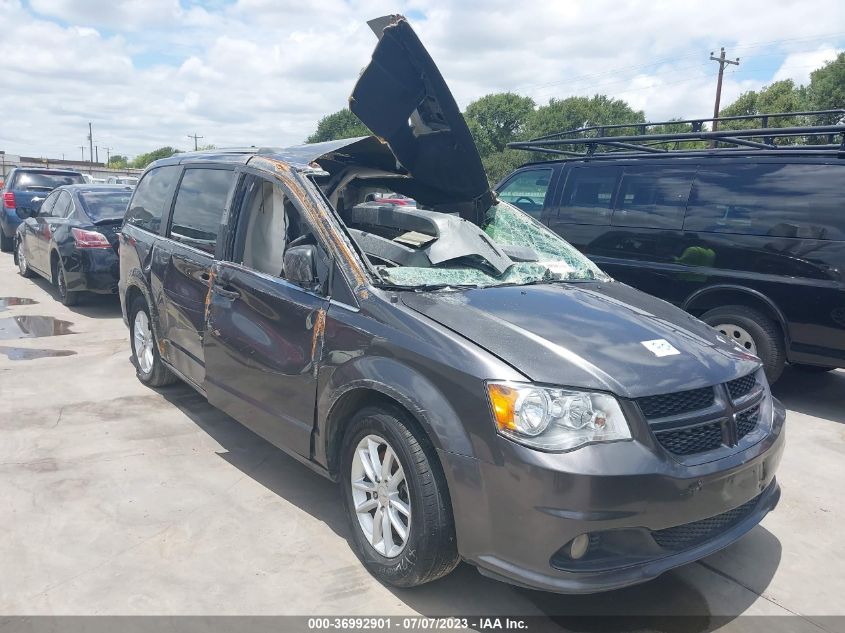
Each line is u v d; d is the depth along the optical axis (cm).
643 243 640
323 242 355
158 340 516
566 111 6700
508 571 266
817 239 540
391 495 306
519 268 401
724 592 321
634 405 271
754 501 321
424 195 498
